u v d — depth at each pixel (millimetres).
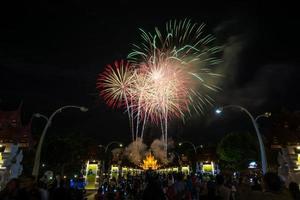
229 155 56688
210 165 73062
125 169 111375
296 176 36312
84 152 56938
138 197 26438
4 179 35938
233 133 58594
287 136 38969
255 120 32469
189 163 85312
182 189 16859
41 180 12211
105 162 73000
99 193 20219
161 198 12242
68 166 53812
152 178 12547
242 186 7527
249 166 55812
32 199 9562
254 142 57625
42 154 48312
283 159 38688
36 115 32969
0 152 37562
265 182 7020
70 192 12266
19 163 39438
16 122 39375
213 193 12984
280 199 6660
